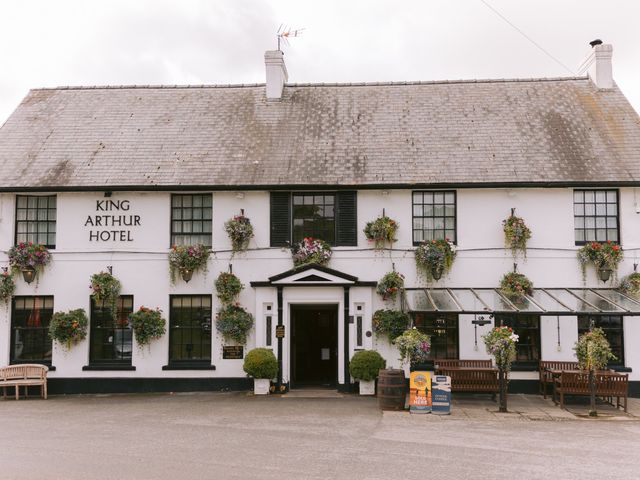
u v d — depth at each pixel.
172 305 17.83
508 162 17.86
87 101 21.19
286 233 17.72
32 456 9.82
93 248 17.89
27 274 17.55
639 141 18.36
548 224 17.39
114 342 17.86
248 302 17.61
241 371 17.48
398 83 21.45
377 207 17.70
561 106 19.97
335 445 10.62
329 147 18.75
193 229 17.97
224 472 8.82
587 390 14.65
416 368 17.06
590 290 16.91
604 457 9.88
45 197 18.20
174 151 18.88
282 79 21.33
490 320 16.19
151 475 8.66
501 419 13.45
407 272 17.44
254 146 18.97
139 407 14.97
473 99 20.53
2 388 17.50
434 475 8.70
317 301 17.27
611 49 20.56
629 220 17.27
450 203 17.73
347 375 17.02
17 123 20.20
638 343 16.95
